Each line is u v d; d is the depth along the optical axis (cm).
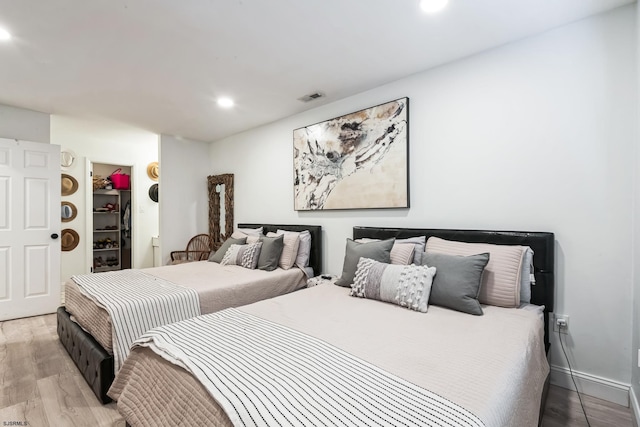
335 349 134
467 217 244
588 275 196
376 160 294
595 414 179
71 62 245
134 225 544
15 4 176
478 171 238
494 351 134
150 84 287
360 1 179
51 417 178
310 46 227
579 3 182
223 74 269
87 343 210
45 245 357
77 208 489
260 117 386
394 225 287
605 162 191
